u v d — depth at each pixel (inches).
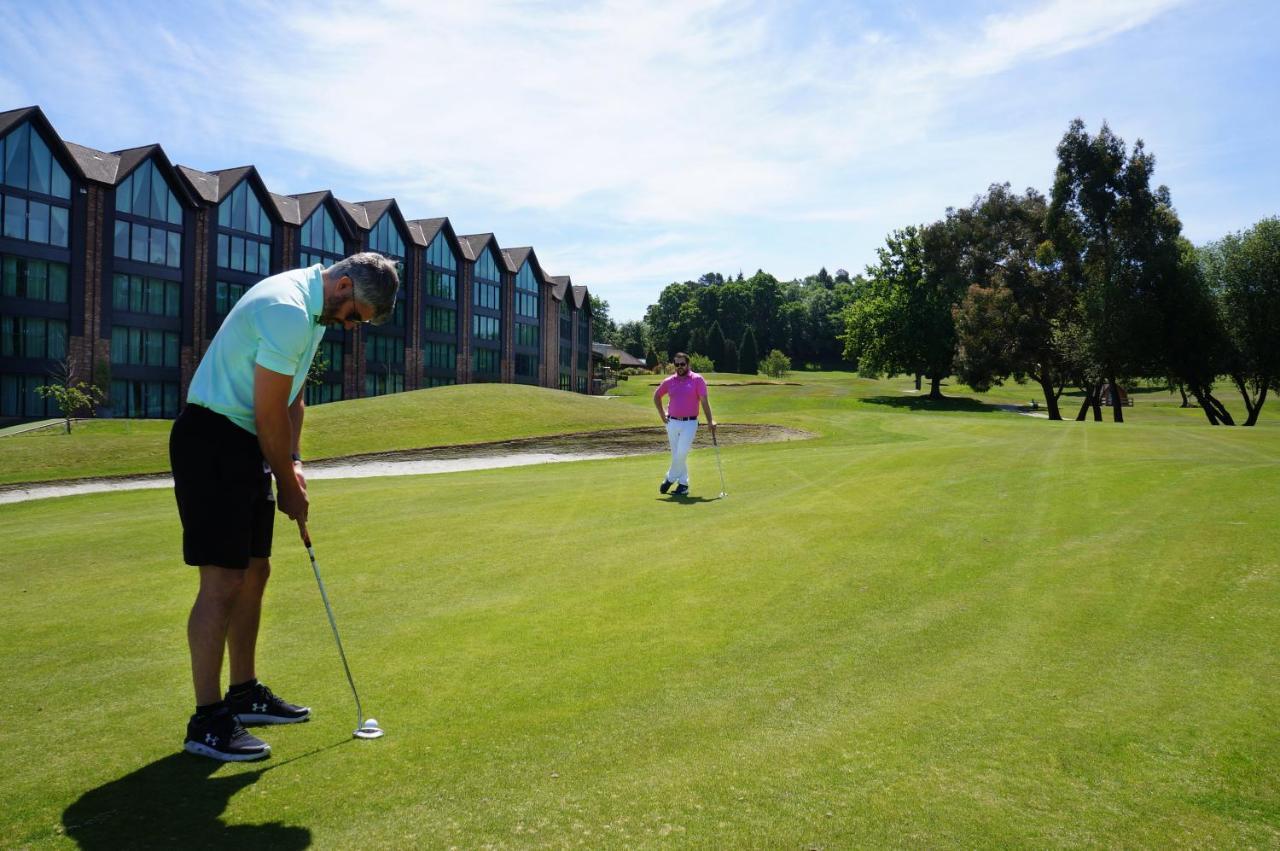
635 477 548.1
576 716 134.3
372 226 2237.9
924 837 96.2
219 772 114.9
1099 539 270.1
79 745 124.1
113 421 1496.1
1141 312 1644.9
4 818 101.0
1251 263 1605.6
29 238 1540.4
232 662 133.3
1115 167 1768.0
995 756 118.3
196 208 1814.7
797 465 557.6
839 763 116.3
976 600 204.5
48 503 612.4
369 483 641.6
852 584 221.5
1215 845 94.4
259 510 134.4
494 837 96.6
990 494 372.8
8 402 1526.8
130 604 210.7
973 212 2375.7
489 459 1008.2
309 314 133.0
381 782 111.3
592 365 3791.8
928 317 2620.6
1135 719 131.1
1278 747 120.0
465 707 138.7
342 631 183.5
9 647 173.2
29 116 1524.4
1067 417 2352.4
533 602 207.2
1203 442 696.4
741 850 93.3
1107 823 99.4
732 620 190.1
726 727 129.5
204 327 1836.9
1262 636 171.5
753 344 5383.9
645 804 104.5
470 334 2655.0
